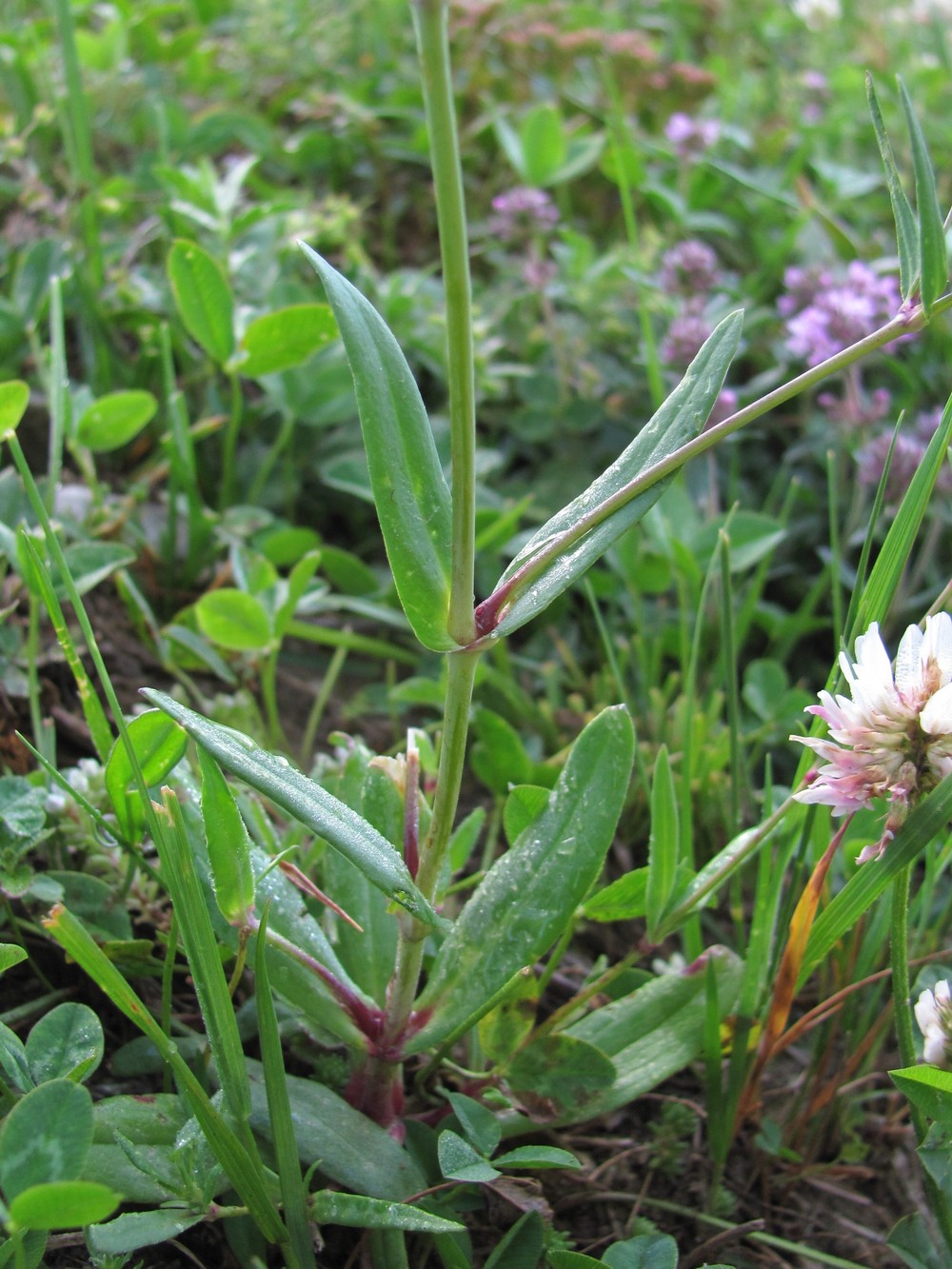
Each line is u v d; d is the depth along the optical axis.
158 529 0.27
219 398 0.28
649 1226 0.17
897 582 0.17
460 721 0.14
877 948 0.18
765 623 0.28
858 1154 0.18
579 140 0.36
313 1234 0.15
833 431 0.31
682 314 0.31
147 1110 0.15
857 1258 0.18
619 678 0.22
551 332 0.32
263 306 0.30
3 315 0.26
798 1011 0.21
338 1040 0.17
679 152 0.37
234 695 0.25
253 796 0.18
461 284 0.12
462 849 0.18
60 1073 0.14
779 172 0.41
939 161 0.44
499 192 0.40
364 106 0.41
